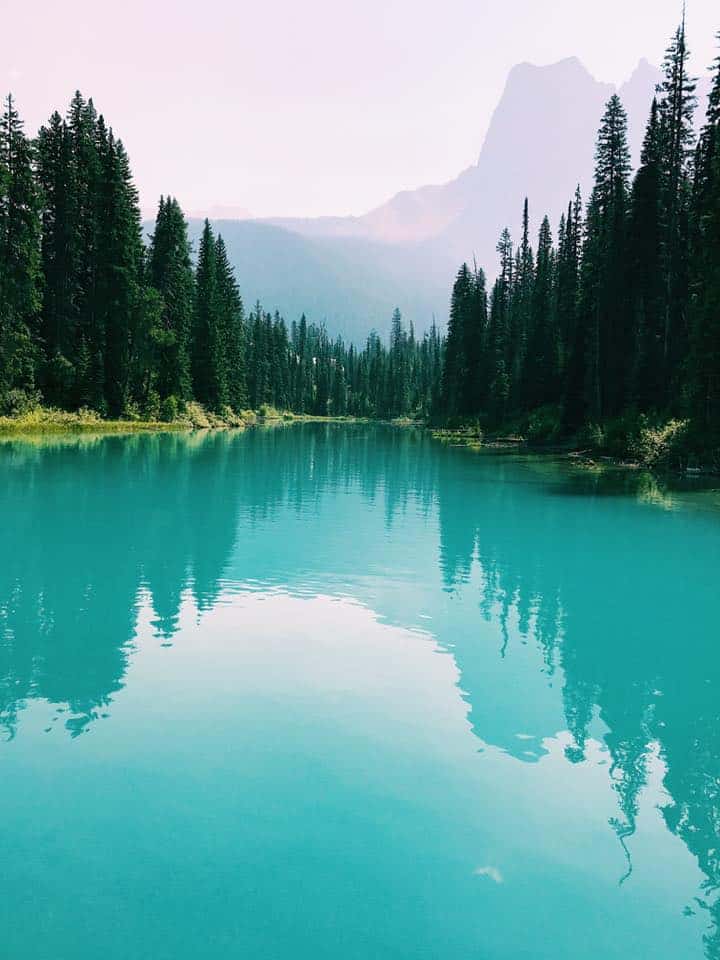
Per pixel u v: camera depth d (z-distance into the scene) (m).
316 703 8.14
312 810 5.94
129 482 28.16
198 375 89.50
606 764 6.88
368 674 9.09
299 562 15.37
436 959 4.37
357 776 6.53
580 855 5.45
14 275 55.91
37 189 57.28
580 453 49.00
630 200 56.56
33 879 5.06
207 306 89.31
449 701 8.30
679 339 48.00
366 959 4.34
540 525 20.72
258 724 7.55
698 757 7.03
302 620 11.34
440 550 16.97
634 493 28.52
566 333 74.06
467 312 99.12
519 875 5.20
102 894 4.92
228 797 6.12
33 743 7.04
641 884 5.12
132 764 6.64
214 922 4.66
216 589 13.02
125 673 8.92
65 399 63.62
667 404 46.66
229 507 22.81
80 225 66.81
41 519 19.47
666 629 11.16
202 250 92.06
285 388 161.62
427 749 7.07
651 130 51.03
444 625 11.23
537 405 71.25
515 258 97.25
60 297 64.69
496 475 35.88
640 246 50.94
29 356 59.91
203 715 7.77
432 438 82.25
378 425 146.75
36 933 4.55
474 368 93.00
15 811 5.88
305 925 4.62
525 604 12.52
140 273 75.69
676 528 20.34
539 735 7.46
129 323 68.75
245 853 5.36
